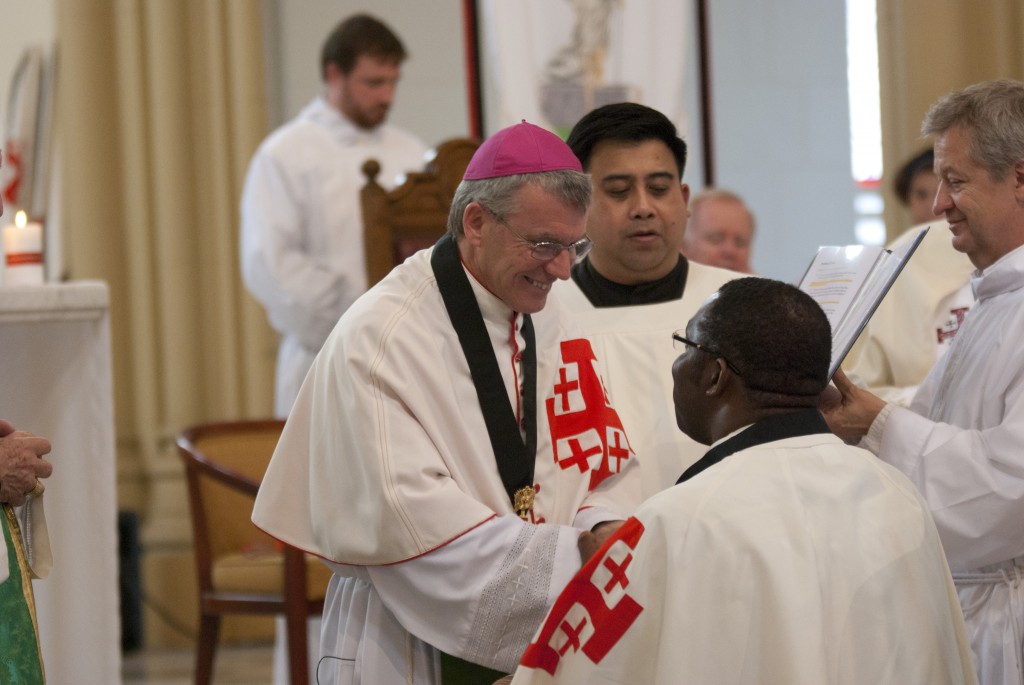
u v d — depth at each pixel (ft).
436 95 39.50
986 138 14.79
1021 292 15.07
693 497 11.43
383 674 14.19
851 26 40.29
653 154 17.24
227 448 28.37
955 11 36.88
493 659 13.41
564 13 33.71
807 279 16.05
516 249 13.61
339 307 31.19
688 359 12.15
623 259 17.62
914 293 22.89
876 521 11.44
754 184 40.19
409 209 27.99
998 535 14.44
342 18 39.06
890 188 37.70
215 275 37.50
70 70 36.91
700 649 11.00
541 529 13.41
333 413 13.92
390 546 13.41
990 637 15.05
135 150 37.09
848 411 15.61
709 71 39.22
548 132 13.91
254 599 25.40
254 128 37.35
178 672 33.40
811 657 10.74
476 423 14.23
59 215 38.11
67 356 18.04
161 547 36.73
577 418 15.05
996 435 14.47
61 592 18.24
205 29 37.29
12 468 14.16
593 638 11.57
